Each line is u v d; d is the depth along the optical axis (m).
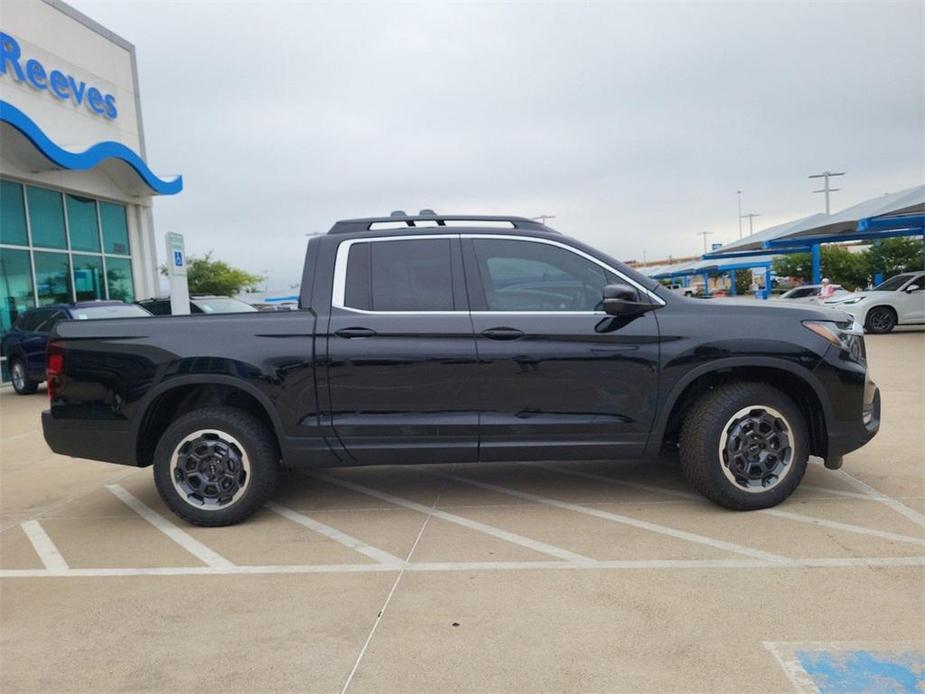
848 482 5.12
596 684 2.68
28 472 6.70
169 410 4.92
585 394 4.50
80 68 17.44
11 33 15.13
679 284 64.56
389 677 2.79
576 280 4.63
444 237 4.71
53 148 14.41
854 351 4.53
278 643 3.10
